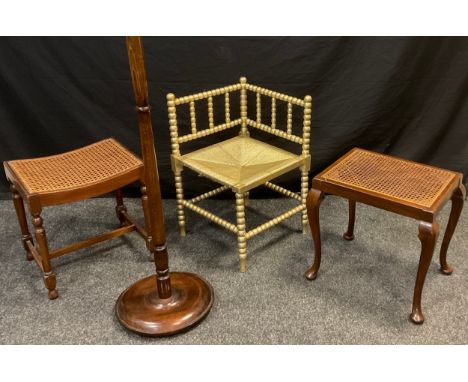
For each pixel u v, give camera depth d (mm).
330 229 2508
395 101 2541
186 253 2367
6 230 2562
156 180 1782
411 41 2395
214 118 2625
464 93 2529
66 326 1981
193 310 1980
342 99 2533
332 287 2133
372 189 1879
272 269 2248
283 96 2256
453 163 2703
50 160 2182
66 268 2283
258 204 2750
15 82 2535
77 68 2494
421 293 1908
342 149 2654
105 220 2646
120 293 2135
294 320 1979
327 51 2424
